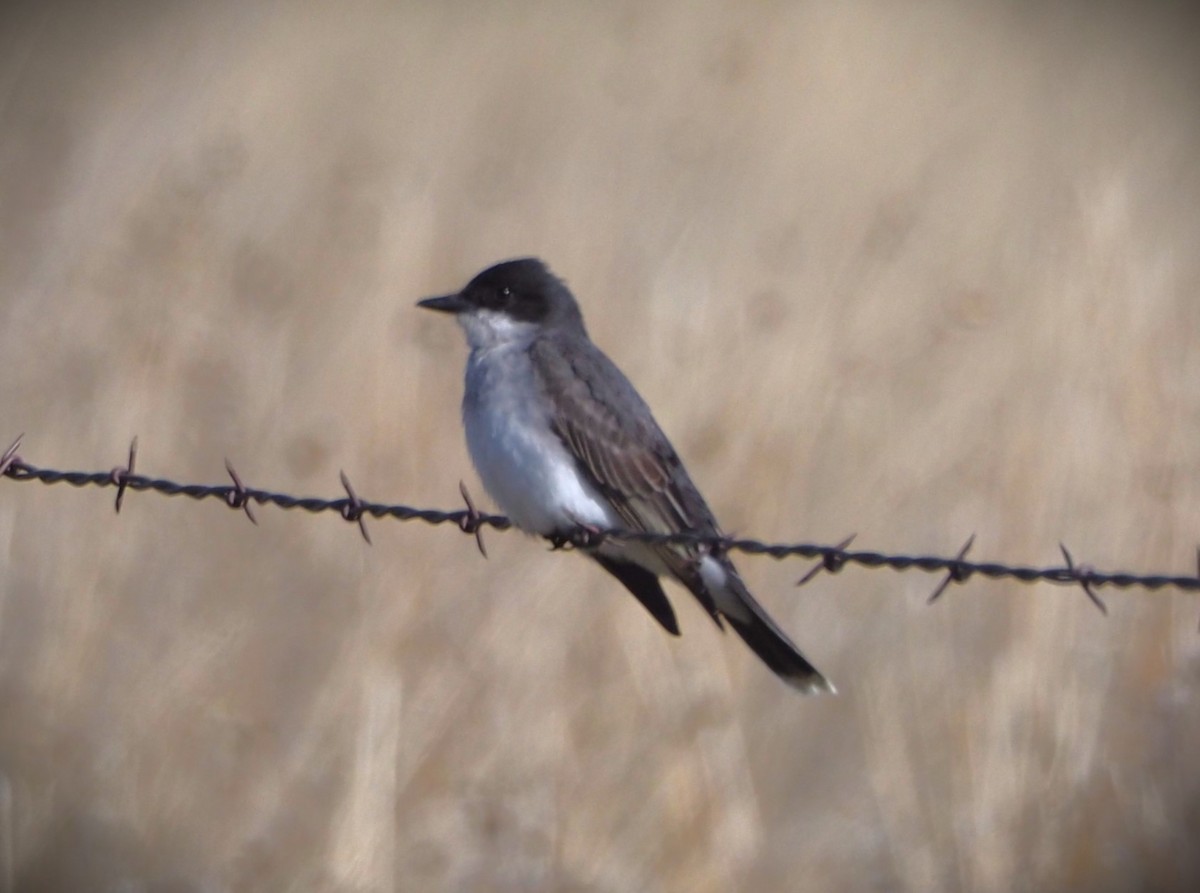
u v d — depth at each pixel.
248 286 15.36
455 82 22.36
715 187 18.14
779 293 15.34
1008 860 10.77
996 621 12.35
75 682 11.93
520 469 10.41
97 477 8.96
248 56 22.91
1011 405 14.13
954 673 11.81
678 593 13.61
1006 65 23.92
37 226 17.03
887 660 12.20
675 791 10.90
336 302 15.29
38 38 22.70
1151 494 12.77
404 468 13.41
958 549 12.84
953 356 14.65
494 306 10.97
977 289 15.72
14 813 11.12
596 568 12.34
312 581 12.79
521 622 11.91
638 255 16.52
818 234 16.88
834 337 14.55
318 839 11.03
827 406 13.91
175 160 17.83
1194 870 10.74
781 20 23.23
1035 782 11.05
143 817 11.17
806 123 20.33
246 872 10.87
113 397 14.27
